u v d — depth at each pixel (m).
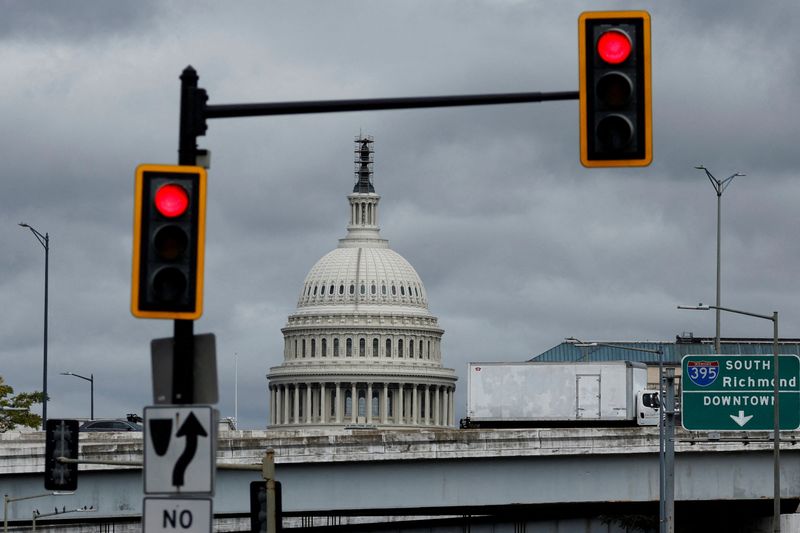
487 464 182.50
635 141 53.22
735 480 182.50
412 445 181.38
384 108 55.06
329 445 181.12
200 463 53.34
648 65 53.28
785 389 159.00
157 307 51.25
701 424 159.38
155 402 53.97
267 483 100.50
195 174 51.59
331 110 55.25
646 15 53.28
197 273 51.47
